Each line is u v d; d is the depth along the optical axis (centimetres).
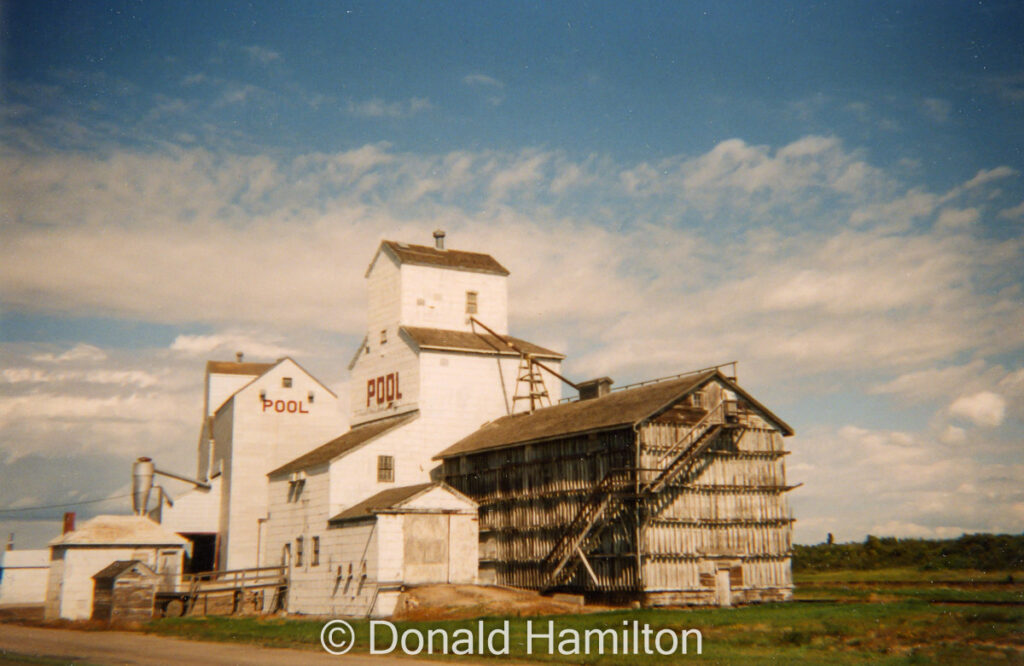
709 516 4844
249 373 8744
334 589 5328
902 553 7912
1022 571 6419
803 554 8638
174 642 3869
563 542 4972
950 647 2958
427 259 6675
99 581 4994
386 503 5175
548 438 5106
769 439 5175
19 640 4041
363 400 6794
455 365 6275
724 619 3766
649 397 4956
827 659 2848
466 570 5231
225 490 7331
